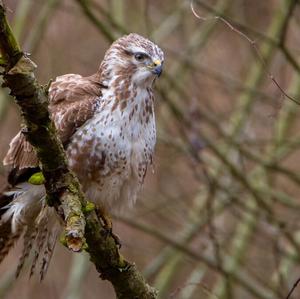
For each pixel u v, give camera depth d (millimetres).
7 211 9297
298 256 12438
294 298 12797
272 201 13562
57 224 8938
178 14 14250
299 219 12883
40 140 7043
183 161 14508
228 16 12703
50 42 14875
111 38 12180
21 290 15109
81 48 14969
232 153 13406
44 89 6906
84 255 13383
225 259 13367
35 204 9094
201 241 13539
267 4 14758
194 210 13414
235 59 15086
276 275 12938
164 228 14656
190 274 14422
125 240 14898
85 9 12102
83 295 15266
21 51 6645
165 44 14398
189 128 12367
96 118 8953
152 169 9625
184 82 14375
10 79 6672
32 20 14625
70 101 9031
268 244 13500
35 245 9055
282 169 12734
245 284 12508
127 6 14789
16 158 9156
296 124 15062
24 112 6898
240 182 12773
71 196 7223
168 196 13859
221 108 14539
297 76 13703
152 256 14781
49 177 7246
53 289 15109
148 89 9242
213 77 13289
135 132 9094
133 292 8281
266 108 13930
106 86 9188
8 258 14477
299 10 13875
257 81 13727
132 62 9195
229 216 14453
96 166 8969
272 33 13539
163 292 13133
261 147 14000
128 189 9227
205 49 15078
